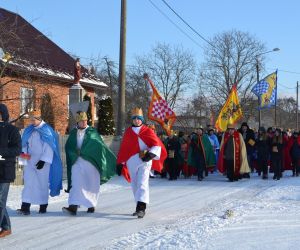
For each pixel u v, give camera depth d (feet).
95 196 32.27
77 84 70.13
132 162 31.55
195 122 196.13
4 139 23.73
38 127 31.68
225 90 196.03
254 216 30.22
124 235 25.84
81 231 26.78
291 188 45.88
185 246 22.58
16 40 50.70
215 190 45.73
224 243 23.02
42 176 31.65
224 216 29.86
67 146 32.09
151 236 25.36
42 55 81.51
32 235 25.68
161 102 63.36
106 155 32.37
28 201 31.42
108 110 78.38
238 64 194.59
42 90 53.72
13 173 24.11
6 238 24.94
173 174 57.11
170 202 37.73
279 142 56.65
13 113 59.16
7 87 57.47
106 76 195.31
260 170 61.57
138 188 31.35
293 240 23.56
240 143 55.42
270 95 92.53
